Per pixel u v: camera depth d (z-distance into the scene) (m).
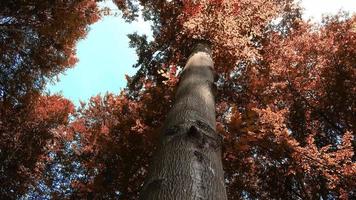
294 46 8.54
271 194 7.69
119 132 7.52
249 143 6.62
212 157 2.60
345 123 8.34
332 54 8.38
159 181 2.24
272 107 7.84
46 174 14.89
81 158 14.29
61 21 9.54
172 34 8.05
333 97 8.38
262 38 8.41
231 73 7.75
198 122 2.98
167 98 7.10
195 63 5.11
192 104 3.42
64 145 15.98
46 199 14.58
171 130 2.88
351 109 8.22
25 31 9.66
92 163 7.82
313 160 5.96
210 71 4.97
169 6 8.23
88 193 7.62
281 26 9.73
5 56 9.90
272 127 6.07
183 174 2.26
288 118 8.42
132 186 7.07
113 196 7.15
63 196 13.39
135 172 7.12
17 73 10.19
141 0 8.60
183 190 2.10
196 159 2.45
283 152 6.48
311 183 7.37
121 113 8.14
